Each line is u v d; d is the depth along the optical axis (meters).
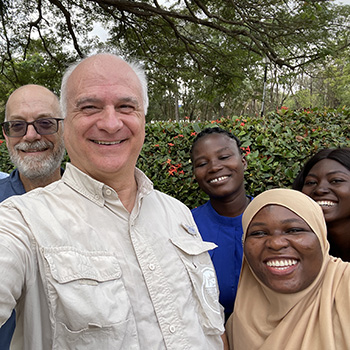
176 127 1.76
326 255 0.65
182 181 1.52
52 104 0.94
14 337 0.47
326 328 0.58
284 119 1.67
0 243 0.42
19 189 0.93
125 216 0.56
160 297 0.53
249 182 1.39
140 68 0.62
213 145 0.96
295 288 0.61
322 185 0.89
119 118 0.54
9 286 0.41
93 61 0.54
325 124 1.65
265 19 4.29
